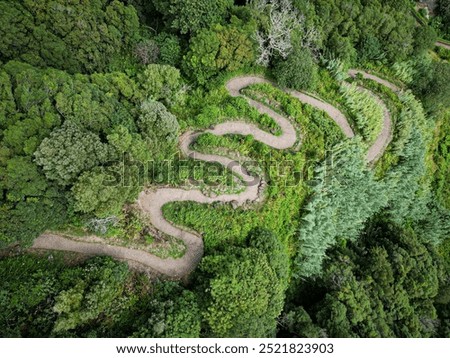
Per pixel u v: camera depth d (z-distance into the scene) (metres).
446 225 48.50
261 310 31.83
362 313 36.47
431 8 59.41
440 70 47.50
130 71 39.72
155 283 32.97
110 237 33.50
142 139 33.03
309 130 41.69
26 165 26.89
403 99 47.25
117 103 33.19
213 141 37.94
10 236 27.58
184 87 39.66
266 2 43.00
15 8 32.28
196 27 39.81
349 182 41.34
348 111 44.88
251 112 40.34
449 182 52.12
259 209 37.88
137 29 40.44
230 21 40.78
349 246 44.44
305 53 41.44
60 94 28.59
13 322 27.86
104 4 37.56
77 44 35.22
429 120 49.38
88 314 28.14
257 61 41.72
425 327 40.41
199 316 31.28
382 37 47.62
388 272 39.91
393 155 46.00
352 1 45.69
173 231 35.69
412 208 47.84
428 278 40.72
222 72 40.97
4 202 27.27
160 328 28.72
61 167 27.58
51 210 28.98
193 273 34.59
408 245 43.09
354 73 48.28
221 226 36.00
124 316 30.84
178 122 38.31
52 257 31.80
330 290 38.44
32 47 33.28
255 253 34.09
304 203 40.12
